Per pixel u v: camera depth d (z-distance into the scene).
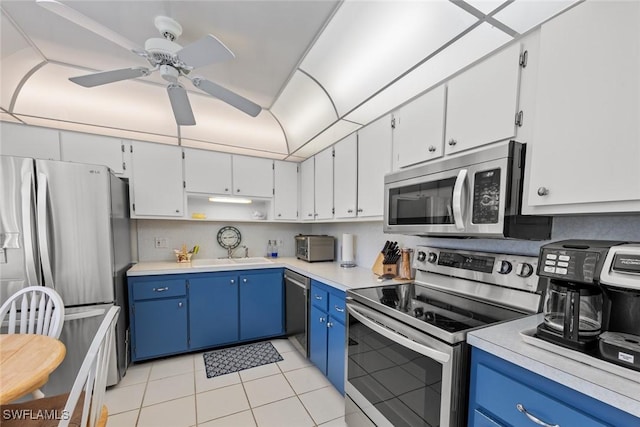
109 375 1.98
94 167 1.89
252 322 2.75
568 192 0.94
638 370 0.71
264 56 1.72
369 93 1.78
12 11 1.36
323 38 1.54
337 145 2.49
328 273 2.27
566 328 0.86
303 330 2.43
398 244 2.25
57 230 1.78
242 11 1.34
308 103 2.22
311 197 3.02
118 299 2.08
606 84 0.84
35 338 1.27
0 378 0.95
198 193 2.81
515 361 0.86
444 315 1.25
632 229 1.07
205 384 2.07
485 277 1.48
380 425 1.38
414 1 1.21
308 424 1.67
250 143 2.92
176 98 1.65
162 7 1.32
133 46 1.26
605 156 0.85
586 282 0.82
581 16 0.90
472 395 1.02
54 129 2.25
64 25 1.48
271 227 3.50
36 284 1.70
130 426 1.64
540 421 0.79
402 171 1.65
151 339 2.35
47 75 1.96
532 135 1.07
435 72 1.46
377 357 1.43
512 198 1.12
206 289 2.55
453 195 1.26
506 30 1.12
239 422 1.68
